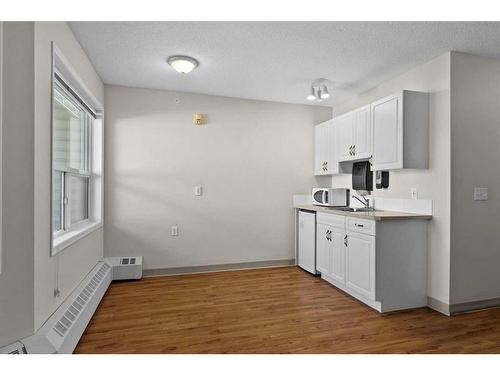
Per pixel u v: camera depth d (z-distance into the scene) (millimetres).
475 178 2779
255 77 3424
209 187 4059
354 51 2746
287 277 3797
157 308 2787
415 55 2809
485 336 2279
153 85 3713
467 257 2746
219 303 2916
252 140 4246
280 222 4375
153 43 2629
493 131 2854
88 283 2789
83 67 2756
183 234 3957
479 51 2717
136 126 3781
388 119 2992
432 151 2871
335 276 3354
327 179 4574
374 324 2479
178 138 3930
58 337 1845
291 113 4434
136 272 3625
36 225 1775
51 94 1991
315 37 2496
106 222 3691
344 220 3178
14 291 1707
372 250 2752
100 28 2379
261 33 2445
